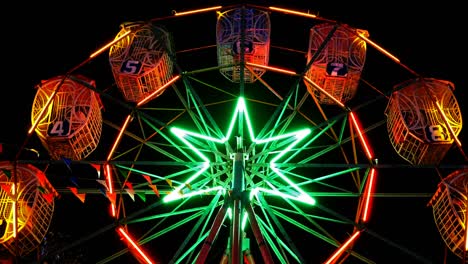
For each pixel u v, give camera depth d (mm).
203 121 12258
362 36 12398
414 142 12227
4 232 11234
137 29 12461
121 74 12781
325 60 13086
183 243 10477
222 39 13234
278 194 11164
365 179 11922
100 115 12914
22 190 11422
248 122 11820
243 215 11047
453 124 12266
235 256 9719
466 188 11484
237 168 11148
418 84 12523
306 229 11992
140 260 10891
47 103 11391
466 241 10578
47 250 16422
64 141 11977
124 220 10914
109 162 11586
